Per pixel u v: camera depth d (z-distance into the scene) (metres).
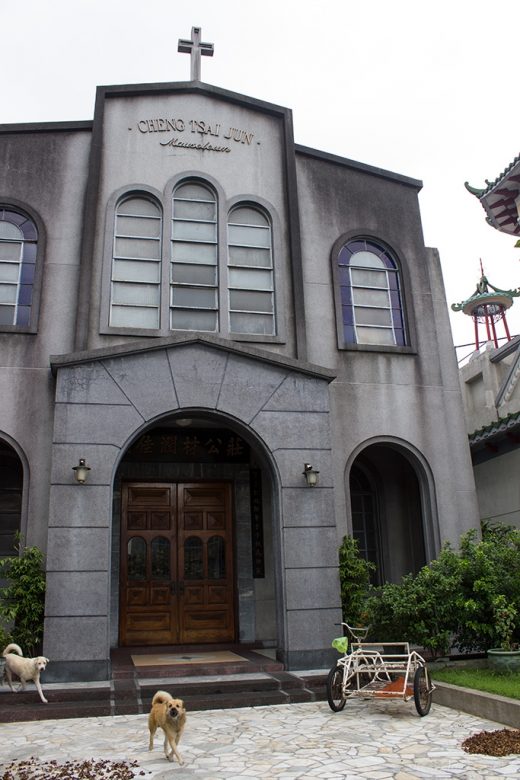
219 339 10.36
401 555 12.75
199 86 12.45
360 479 13.26
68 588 8.92
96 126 11.81
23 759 5.88
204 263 11.76
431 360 12.17
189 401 10.10
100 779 5.24
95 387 9.82
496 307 20.28
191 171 12.08
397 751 5.98
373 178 13.14
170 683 8.51
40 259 11.08
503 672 8.27
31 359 10.54
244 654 10.38
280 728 6.93
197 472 12.09
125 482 11.92
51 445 10.16
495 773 5.28
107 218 11.48
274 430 10.26
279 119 12.91
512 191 14.23
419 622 8.88
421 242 12.99
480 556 8.92
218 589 11.82
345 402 11.50
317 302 11.99
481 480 13.48
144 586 11.57
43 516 9.81
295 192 12.28
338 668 7.84
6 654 8.13
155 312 11.35
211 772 5.46
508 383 15.32
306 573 9.71
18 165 11.55
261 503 12.22
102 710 7.68
